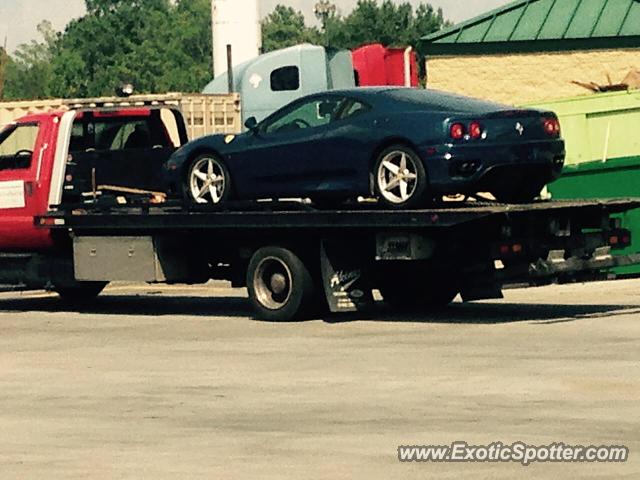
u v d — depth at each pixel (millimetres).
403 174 16516
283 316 17609
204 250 18953
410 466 9703
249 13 39031
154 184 20766
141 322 18281
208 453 10242
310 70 30703
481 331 16016
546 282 17094
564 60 39438
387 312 18453
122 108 20406
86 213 19203
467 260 16781
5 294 24172
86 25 111438
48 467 9984
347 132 16891
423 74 70250
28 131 20922
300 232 17438
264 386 12852
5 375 14039
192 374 13672
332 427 10984
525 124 16641
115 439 10828
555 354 14086
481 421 11039
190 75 111812
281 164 17484
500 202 17531
